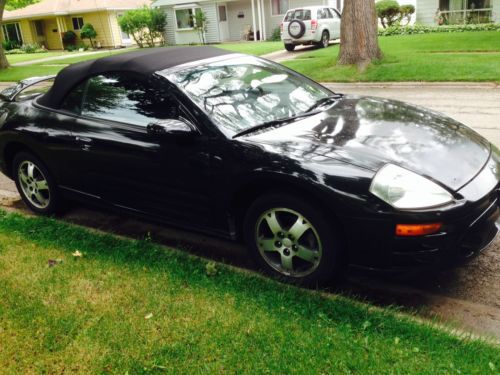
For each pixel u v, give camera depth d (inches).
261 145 128.4
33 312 121.2
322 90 175.2
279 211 128.8
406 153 124.7
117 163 155.4
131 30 1236.5
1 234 171.5
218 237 145.9
